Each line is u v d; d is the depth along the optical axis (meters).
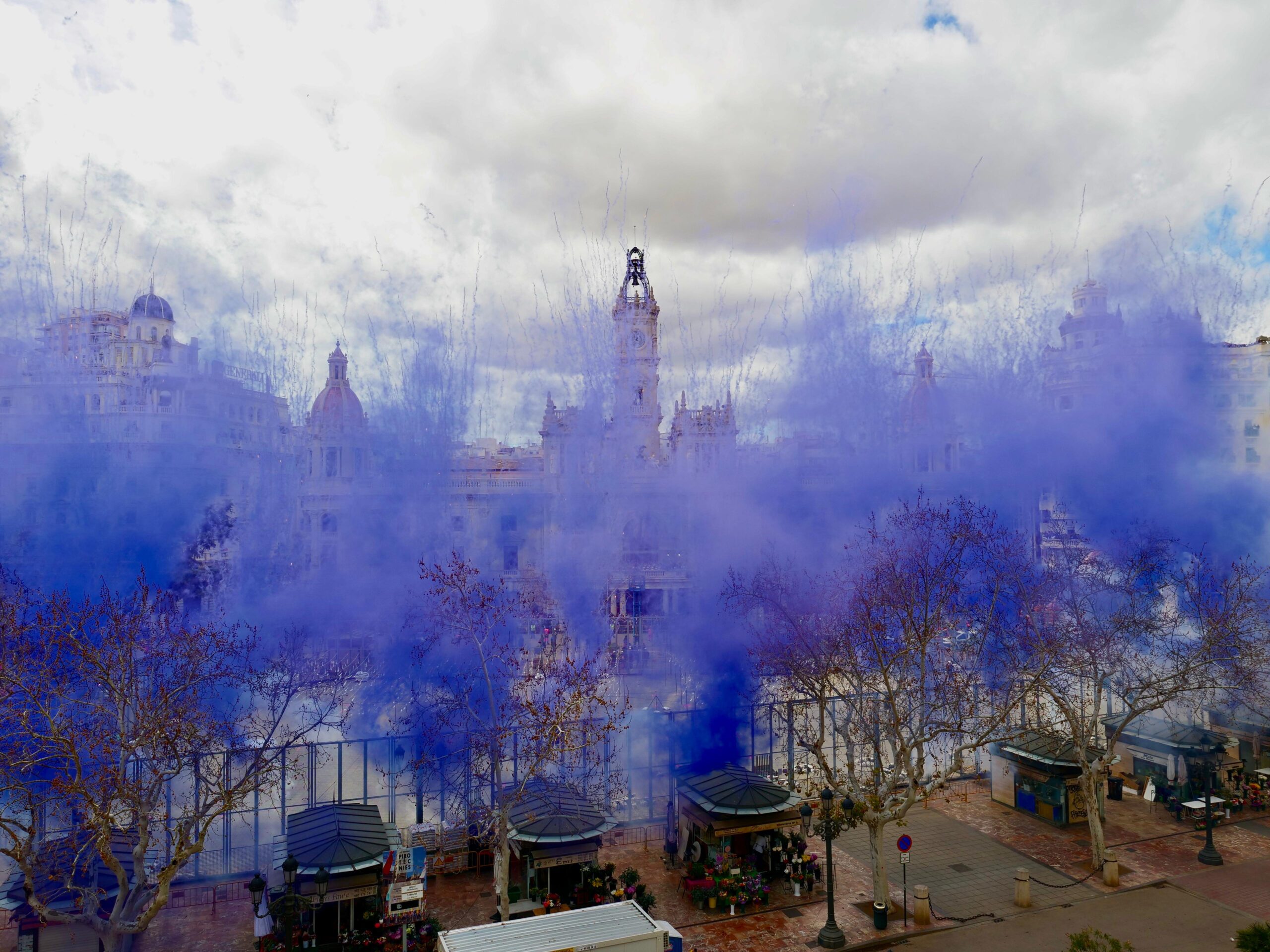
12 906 28.78
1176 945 30.66
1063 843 40.06
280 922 30.45
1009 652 42.09
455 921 32.19
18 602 44.69
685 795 37.41
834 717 43.91
